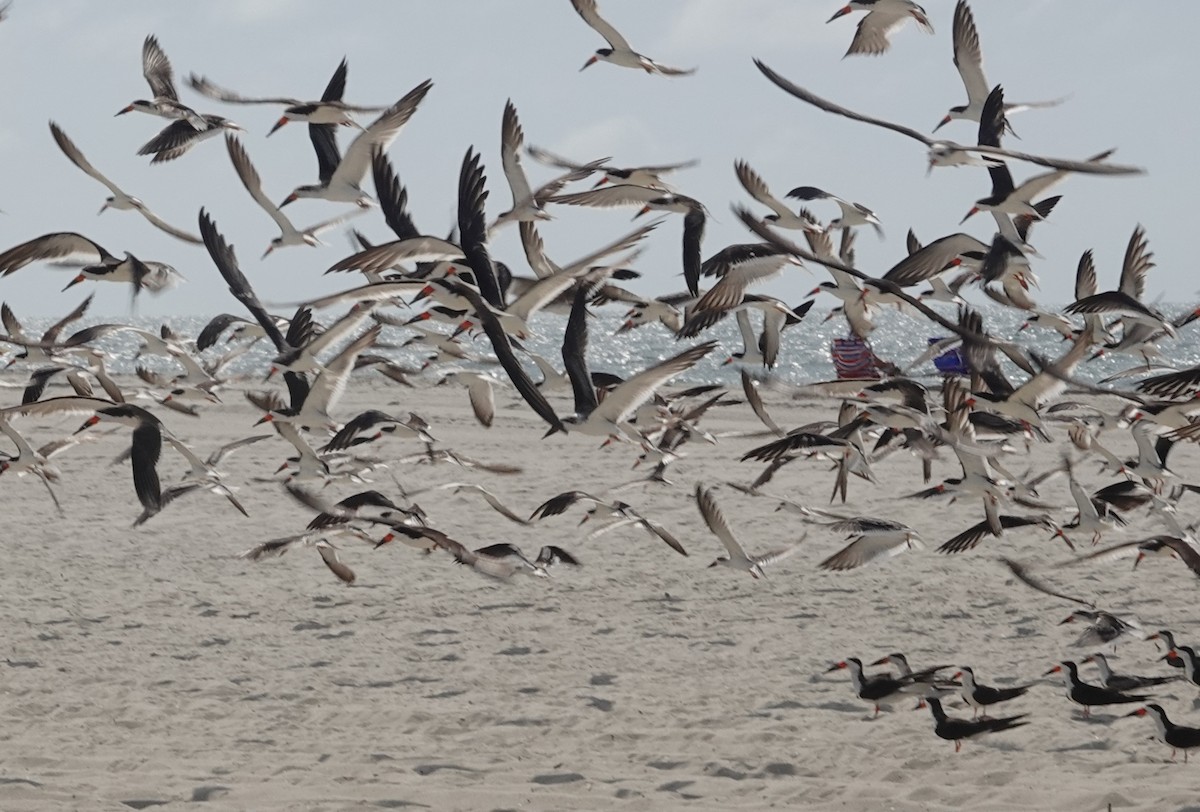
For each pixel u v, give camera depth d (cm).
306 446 1950
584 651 1866
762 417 1978
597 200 1798
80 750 1441
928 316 1628
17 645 1889
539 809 1240
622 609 2084
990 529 1744
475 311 1539
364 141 1688
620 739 1486
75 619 2025
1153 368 1875
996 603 2088
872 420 1727
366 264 1478
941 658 1806
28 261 1592
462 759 1414
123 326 2319
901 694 1496
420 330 2014
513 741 1487
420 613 2066
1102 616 1627
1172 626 1936
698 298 1803
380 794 1279
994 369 1641
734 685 1697
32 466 1894
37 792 1259
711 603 2117
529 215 1714
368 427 1959
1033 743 1445
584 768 1380
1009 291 1762
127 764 1383
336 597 2159
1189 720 1516
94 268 1800
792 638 1919
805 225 1820
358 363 1991
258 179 1756
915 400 1741
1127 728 1494
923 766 1375
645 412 1992
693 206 1809
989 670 1744
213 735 1509
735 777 1348
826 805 1256
